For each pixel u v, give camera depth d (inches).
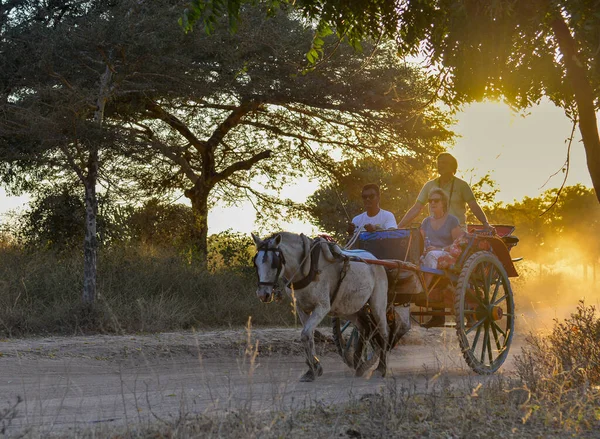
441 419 231.0
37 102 551.2
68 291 604.4
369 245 398.3
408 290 392.2
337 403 265.1
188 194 904.9
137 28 567.5
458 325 371.6
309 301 348.5
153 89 622.8
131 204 821.2
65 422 237.9
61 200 780.0
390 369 378.0
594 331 322.7
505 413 241.8
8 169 717.9
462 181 413.1
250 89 788.6
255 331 561.3
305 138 930.7
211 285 703.7
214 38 621.3
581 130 350.3
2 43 557.3
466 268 375.9
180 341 492.4
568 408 244.2
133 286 650.8
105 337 503.8
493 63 348.2
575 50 341.4
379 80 804.6
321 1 377.4
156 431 210.5
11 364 395.9
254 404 261.7
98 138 540.1
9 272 618.5
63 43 542.9
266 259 330.3
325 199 963.3
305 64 776.9
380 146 898.1
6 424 230.5
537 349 361.7
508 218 1050.1
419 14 360.2
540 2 330.3
